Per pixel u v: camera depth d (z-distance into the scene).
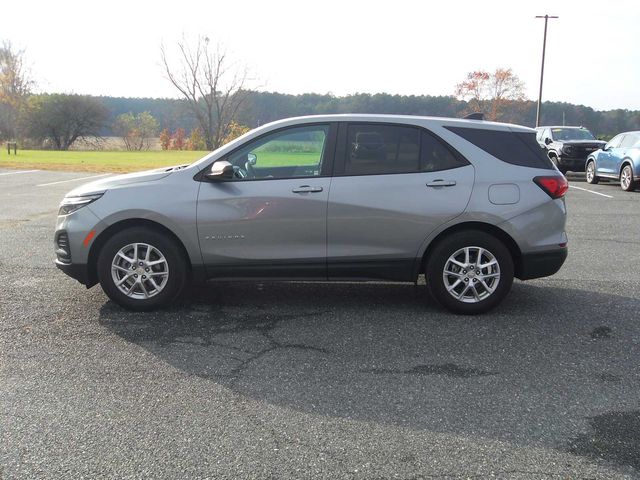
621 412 3.46
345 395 3.67
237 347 4.46
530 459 2.96
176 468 2.86
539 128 22.81
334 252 5.10
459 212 5.04
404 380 3.89
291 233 5.06
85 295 5.75
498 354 4.34
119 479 2.77
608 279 6.52
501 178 5.09
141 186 5.12
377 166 5.11
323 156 5.12
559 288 6.14
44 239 8.55
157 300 5.21
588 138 21.19
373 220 5.04
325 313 5.29
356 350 4.41
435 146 5.14
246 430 3.23
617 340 4.63
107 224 5.08
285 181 5.06
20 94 66.50
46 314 5.17
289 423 3.31
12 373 3.95
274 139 5.17
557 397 3.65
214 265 5.13
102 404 3.52
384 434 3.20
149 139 72.19
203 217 5.04
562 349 4.44
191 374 3.96
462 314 5.22
